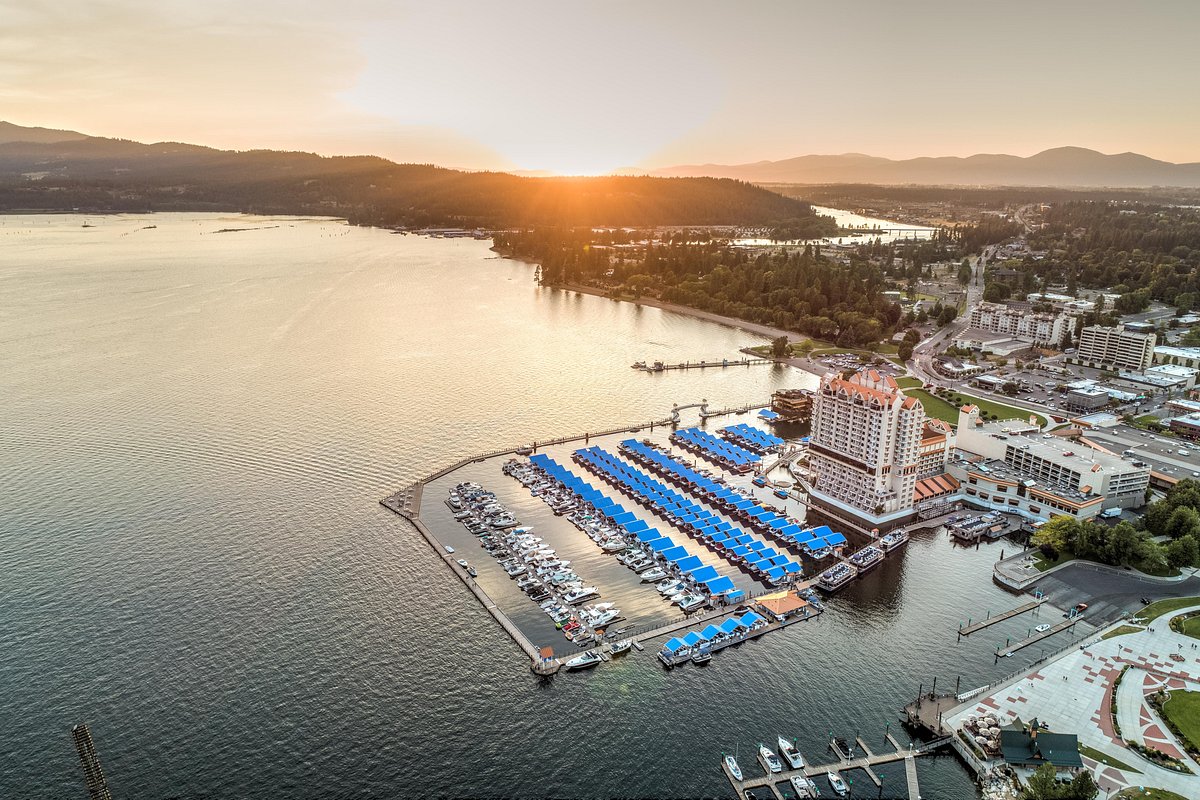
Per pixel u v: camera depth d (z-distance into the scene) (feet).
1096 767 561.02
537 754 592.60
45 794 548.31
